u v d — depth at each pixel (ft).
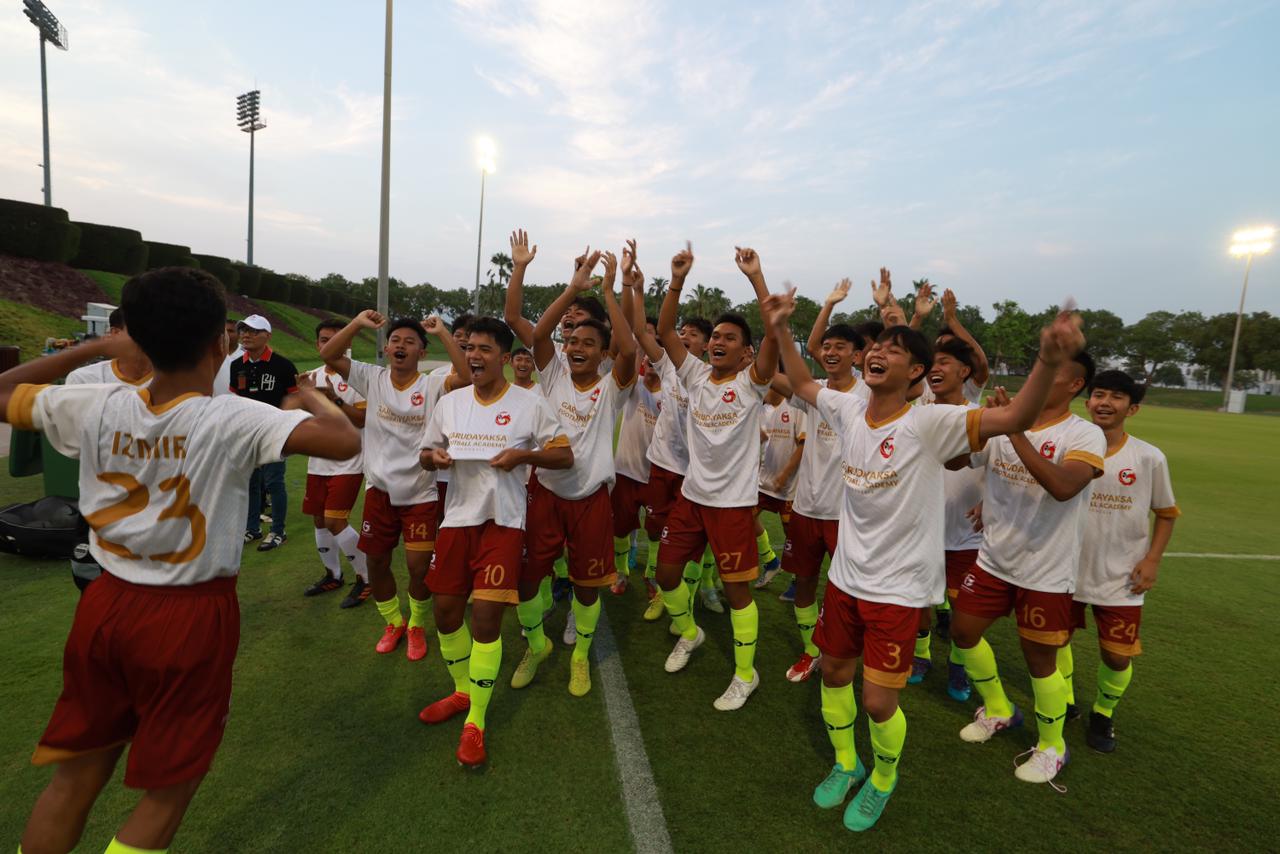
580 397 10.96
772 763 8.77
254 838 6.93
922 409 7.45
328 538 13.89
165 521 5.13
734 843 7.18
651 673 11.49
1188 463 44.75
